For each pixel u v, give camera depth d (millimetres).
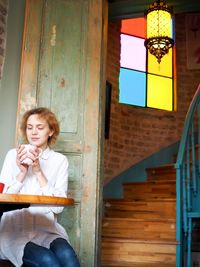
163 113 6707
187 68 6949
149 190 5391
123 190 5781
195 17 7074
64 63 3035
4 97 3092
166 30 4559
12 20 3238
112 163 5961
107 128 5832
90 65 3037
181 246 3951
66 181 2182
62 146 2885
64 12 3125
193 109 4414
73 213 2799
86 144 2902
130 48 6676
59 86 2988
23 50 2982
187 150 4270
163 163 6504
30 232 1935
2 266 1808
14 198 1487
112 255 4254
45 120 2131
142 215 4840
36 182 2039
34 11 3059
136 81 6617
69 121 2939
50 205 1757
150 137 6512
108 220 4797
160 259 4074
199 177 4355
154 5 4566
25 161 1850
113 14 4660
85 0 3162
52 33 3072
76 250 2742
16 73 3121
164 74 6922
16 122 2928
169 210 4648
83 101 2979
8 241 1909
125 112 6312
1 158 2967
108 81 6137
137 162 6273
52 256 1732
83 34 3105
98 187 2869
